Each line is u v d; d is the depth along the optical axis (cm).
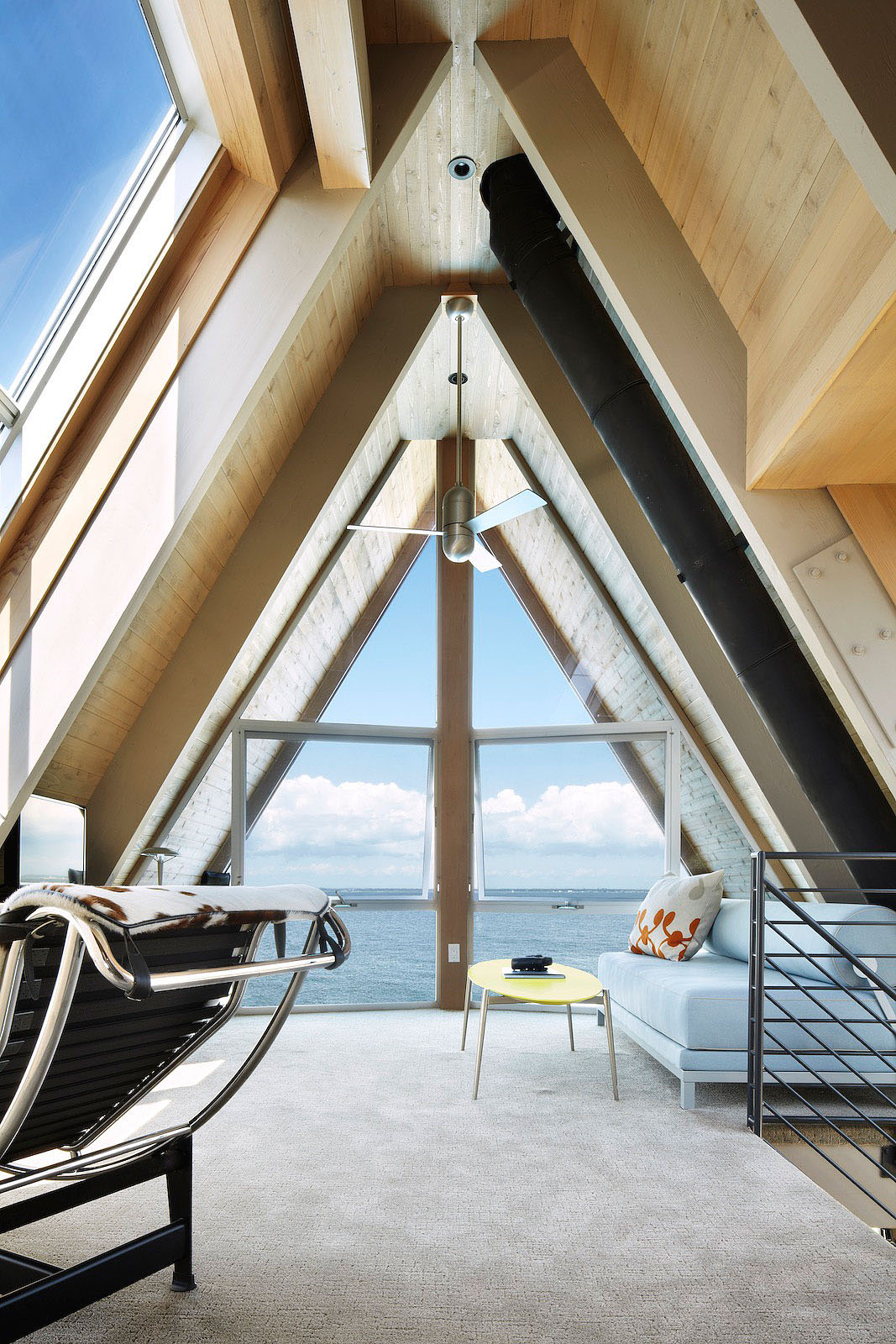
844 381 231
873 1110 331
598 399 362
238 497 425
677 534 354
